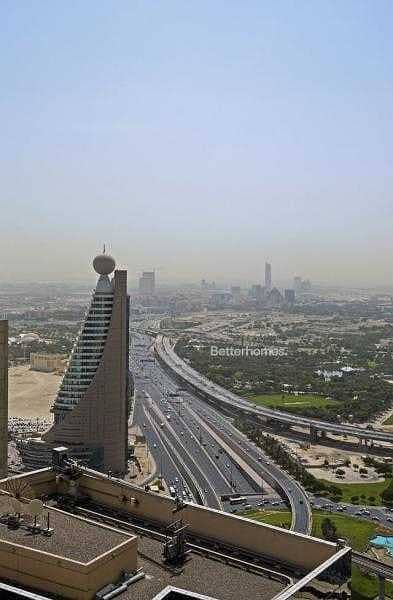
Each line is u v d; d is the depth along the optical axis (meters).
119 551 62.12
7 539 63.31
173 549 70.00
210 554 71.56
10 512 70.62
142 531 77.75
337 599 63.78
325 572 63.19
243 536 74.38
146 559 69.56
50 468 90.44
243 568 69.00
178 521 76.44
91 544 62.75
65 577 59.03
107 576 60.59
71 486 88.06
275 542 72.06
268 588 64.88
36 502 68.44
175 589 58.88
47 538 63.84
